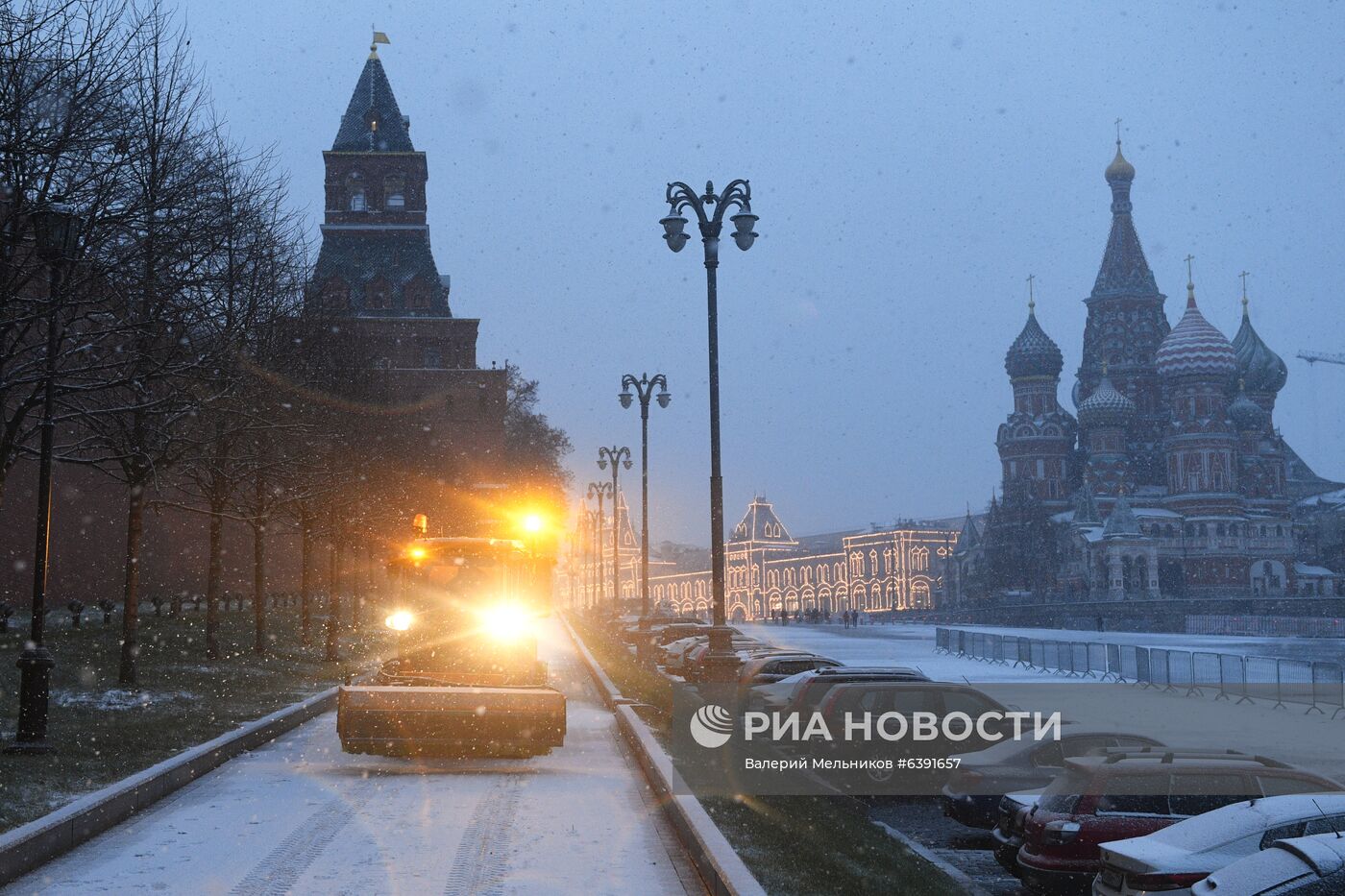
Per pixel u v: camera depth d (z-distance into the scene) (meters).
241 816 13.40
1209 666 36.88
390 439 47.22
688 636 51.81
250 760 18.33
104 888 10.05
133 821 13.07
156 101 23.59
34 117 19.88
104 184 21.00
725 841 10.77
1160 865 8.62
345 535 45.53
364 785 15.83
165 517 65.31
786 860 11.23
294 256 33.91
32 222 19.66
